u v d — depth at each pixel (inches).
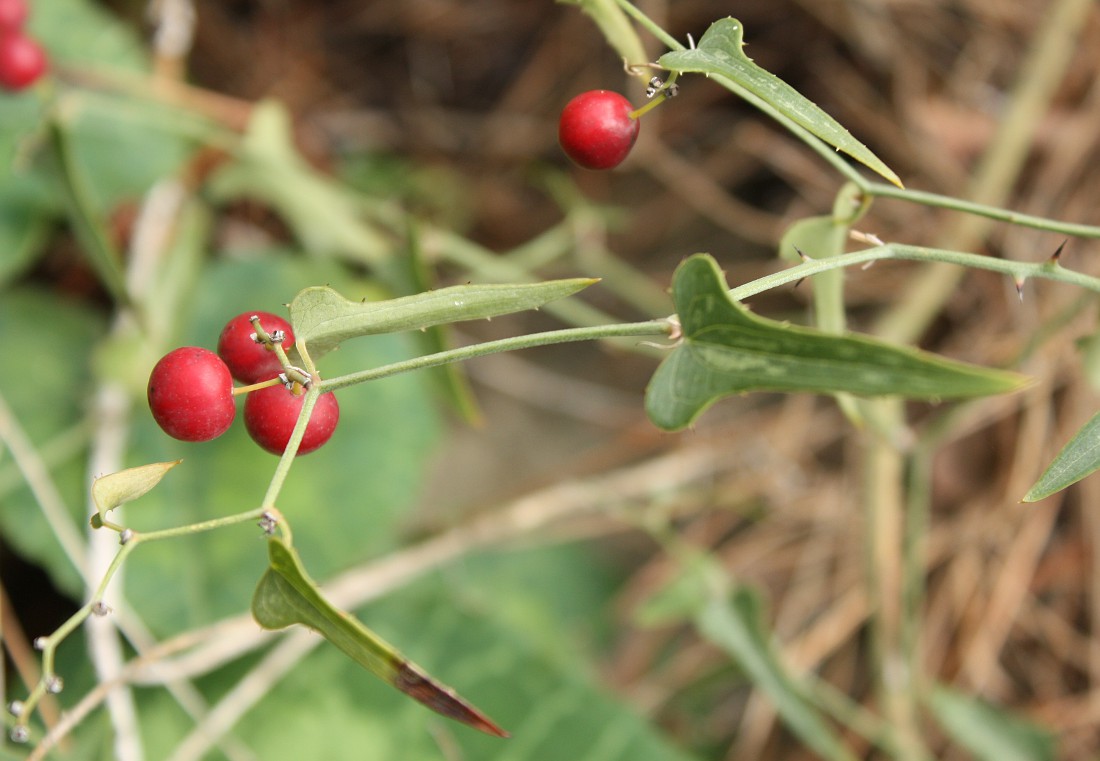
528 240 17.3
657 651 14.8
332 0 17.0
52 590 13.1
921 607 14.4
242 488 12.5
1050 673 13.8
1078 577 14.0
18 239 12.9
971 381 8.1
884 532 13.2
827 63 15.8
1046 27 13.7
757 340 8.4
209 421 8.8
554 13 17.1
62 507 12.2
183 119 14.1
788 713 12.0
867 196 9.7
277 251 14.6
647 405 8.7
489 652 12.5
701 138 16.6
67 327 13.3
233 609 12.1
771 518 15.2
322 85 17.2
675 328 8.7
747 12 15.9
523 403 16.6
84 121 13.7
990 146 14.3
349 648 8.6
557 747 12.1
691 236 16.9
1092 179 15.0
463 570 14.4
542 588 14.9
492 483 15.9
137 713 11.9
